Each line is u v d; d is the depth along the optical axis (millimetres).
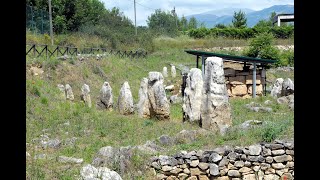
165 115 14555
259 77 22953
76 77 22219
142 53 36750
